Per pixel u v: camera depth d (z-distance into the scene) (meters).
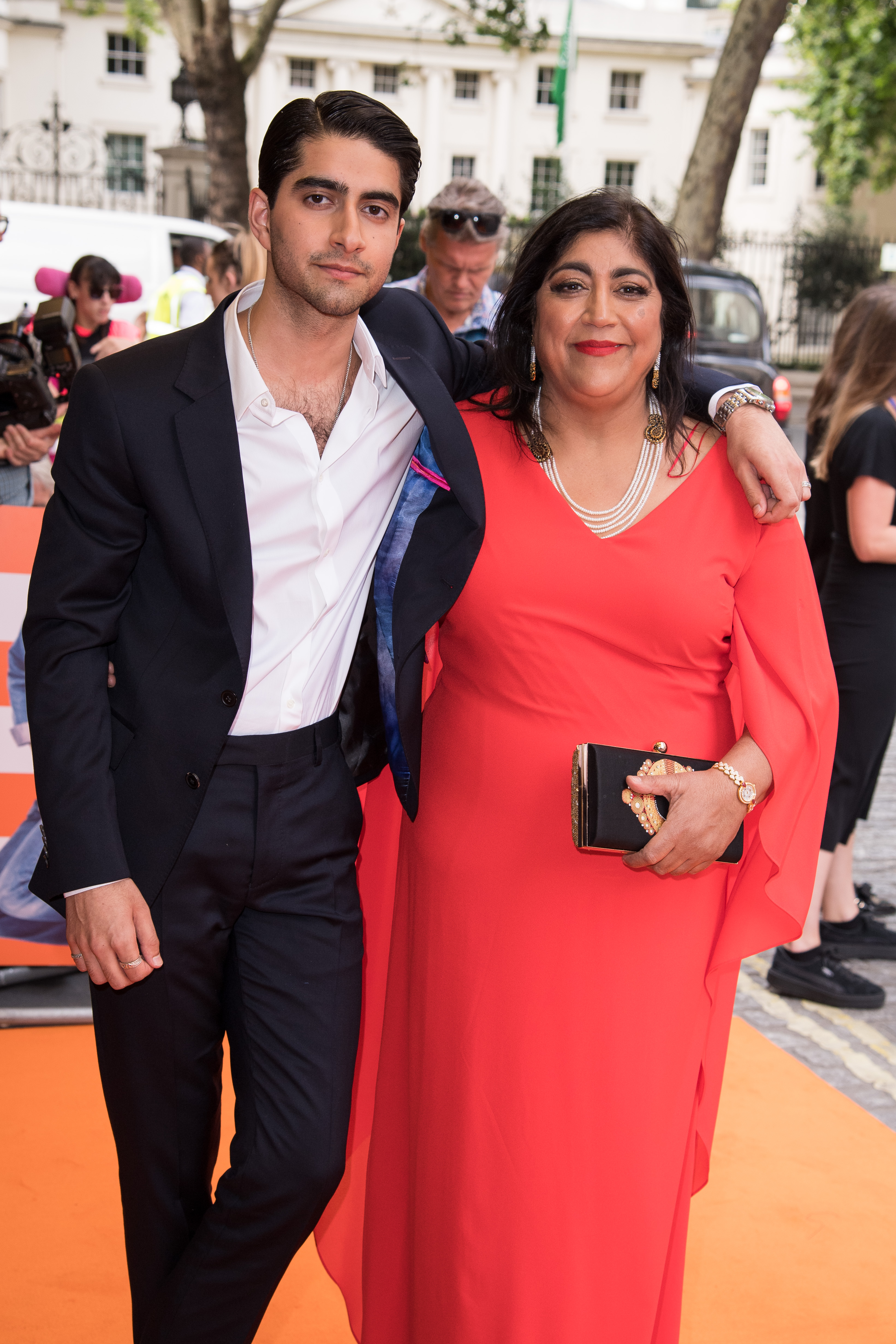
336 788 1.89
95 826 1.71
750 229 31.53
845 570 3.82
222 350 1.75
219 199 15.16
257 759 1.79
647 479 1.92
